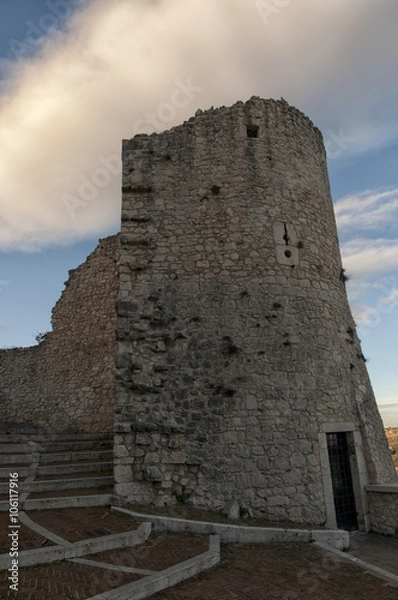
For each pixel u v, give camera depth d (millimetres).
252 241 12406
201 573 6863
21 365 21891
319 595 6324
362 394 12508
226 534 8641
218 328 11625
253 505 9906
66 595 5258
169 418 10734
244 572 7051
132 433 10461
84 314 20312
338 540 9094
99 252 20844
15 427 18734
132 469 10148
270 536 8844
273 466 10289
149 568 6449
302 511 10008
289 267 12430
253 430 10609
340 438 11539
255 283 12023
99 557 6828
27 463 12289
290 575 7074
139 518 8719
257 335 11539
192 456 10414
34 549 6523
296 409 10969
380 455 11906
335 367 12016
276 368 11258
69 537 7285
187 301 11906
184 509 9727
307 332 11945
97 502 9680
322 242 13547
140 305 11812
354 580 6961
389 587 6719
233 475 10188
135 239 12391
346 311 13688
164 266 12234
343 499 10953
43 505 9203
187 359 11359
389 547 9445
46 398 20141
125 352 11242
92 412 18141
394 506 10438
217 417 10750
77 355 19828
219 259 12273
